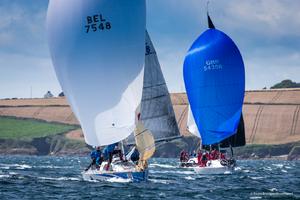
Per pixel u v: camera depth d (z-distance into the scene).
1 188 143.88
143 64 152.00
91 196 129.38
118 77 151.25
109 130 152.38
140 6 151.12
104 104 152.00
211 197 132.62
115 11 150.38
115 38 150.75
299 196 137.12
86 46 151.50
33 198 125.56
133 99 151.75
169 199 127.56
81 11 150.88
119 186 147.50
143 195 132.75
